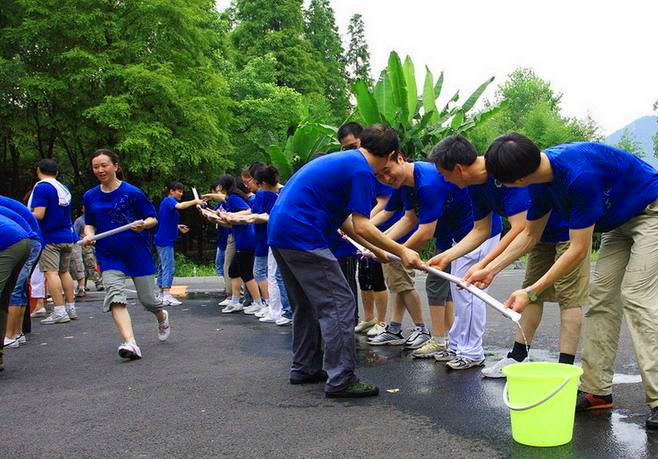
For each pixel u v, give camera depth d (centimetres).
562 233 418
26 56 1761
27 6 1678
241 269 806
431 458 292
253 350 566
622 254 351
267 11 3103
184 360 527
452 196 455
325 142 1653
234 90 2327
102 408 389
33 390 439
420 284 1220
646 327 326
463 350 473
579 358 507
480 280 374
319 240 402
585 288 414
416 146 1395
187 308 891
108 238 536
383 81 1431
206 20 2017
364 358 521
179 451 311
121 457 305
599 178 322
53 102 1769
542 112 2859
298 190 406
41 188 736
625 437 314
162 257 931
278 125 2328
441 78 1550
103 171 537
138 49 1753
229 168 2075
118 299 526
